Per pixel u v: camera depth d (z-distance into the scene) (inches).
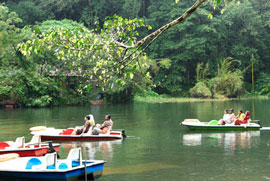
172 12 2070.6
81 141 556.1
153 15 2160.4
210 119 860.6
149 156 439.8
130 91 1561.3
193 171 366.6
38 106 1337.4
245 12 2138.3
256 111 1055.6
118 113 1048.8
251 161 408.5
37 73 1352.1
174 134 624.1
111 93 1496.1
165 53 2122.3
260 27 2186.3
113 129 691.4
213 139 564.4
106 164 398.9
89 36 261.7
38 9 2036.2
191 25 2116.1
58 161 342.6
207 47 2084.2
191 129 679.1
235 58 2188.7
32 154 422.0
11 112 1096.8
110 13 2196.1
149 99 1731.1
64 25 1738.4
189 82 2156.7
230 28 2209.6
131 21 270.1
